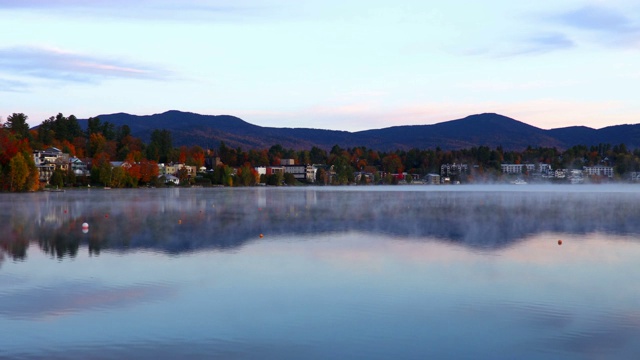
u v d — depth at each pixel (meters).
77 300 30.66
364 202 127.38
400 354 23.22
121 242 52.56
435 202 128.00
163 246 49.84
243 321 27.27
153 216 83.44
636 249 48.22
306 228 65.44
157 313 28.39
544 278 36.28
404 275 37.12
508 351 23.53
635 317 27.84
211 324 26.77
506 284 34.62
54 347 23.78
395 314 28.33
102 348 23.75
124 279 35.78
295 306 29.70
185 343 24.31
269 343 24.39
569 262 41.81
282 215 86.00
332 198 151.00
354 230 63.03
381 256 44.47
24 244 51.06
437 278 36.22
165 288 33.47
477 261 42.19
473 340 24.77
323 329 26.09
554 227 66.19
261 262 41.72
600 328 26.22
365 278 36.25
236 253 45.94
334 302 30.47
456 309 29.17
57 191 198.38
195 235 58.31
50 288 33.28
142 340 24.64
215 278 36.16
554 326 26.53
